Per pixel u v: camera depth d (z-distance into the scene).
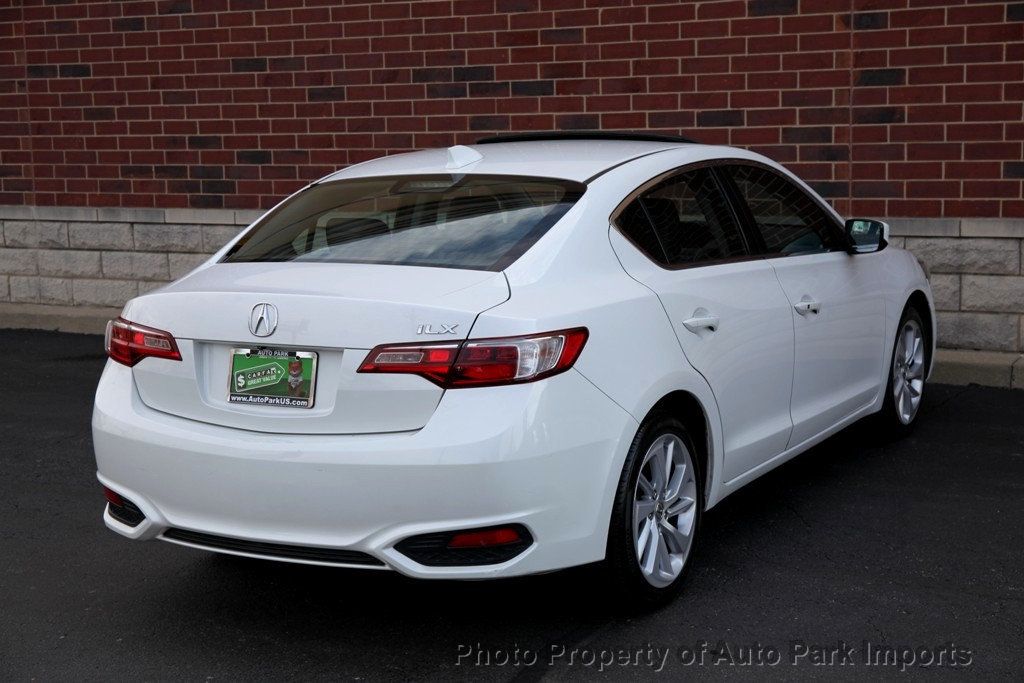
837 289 5.49
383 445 3.52
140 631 4.10
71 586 4.53
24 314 10.57
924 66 8.07
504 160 4.74
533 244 3.99
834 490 5.59
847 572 4.55
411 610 4.25
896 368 6.31
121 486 3.97
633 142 5.15
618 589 3.99
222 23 10.09
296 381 3.67
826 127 8.38
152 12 10.31
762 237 5.09
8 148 10.99
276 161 10.12
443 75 9.48
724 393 4.48
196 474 3.74
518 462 3.51
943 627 4.02
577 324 3.73
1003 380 7.69
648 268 4.27
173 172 10.47
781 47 8.44
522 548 3.62
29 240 10.97
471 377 3.52
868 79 8.23
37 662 3.86
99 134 10.66
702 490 4.46
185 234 10.42
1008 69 7.88
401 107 9.66
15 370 8.71
